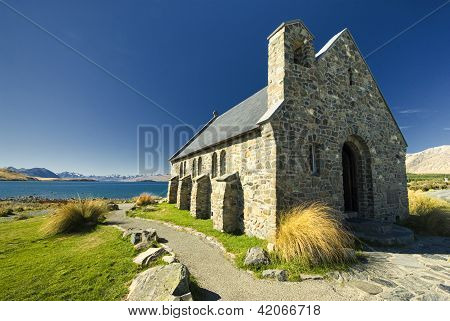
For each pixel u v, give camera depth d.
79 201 12.42
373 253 7.75
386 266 6.65
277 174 8.47
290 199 8.70
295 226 7.12
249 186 10.23
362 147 12.05
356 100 11.69
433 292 5.20
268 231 8.59
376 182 11.79
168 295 4.57
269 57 10.20
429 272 6.26
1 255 7.55
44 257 7.27
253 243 8.52
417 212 13.94
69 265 6.55
